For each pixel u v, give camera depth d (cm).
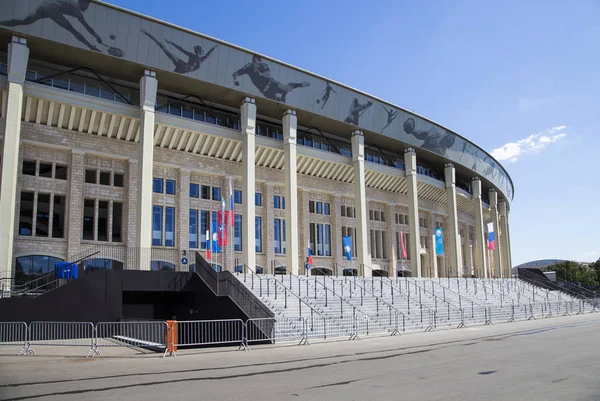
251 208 3584
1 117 2870
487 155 6050
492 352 1661
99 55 3027
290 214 3825
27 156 3100
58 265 2680
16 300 2125
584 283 9881
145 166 3127
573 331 2438
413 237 4853
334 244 4722
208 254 3425
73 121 3219
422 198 5719
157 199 3641
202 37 3291
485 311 3078
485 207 6856
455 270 5350
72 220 3188
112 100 3247
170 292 2727
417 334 2353
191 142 3750
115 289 2394
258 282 2980
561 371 1270
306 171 4538
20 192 3045
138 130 3422
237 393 1008
